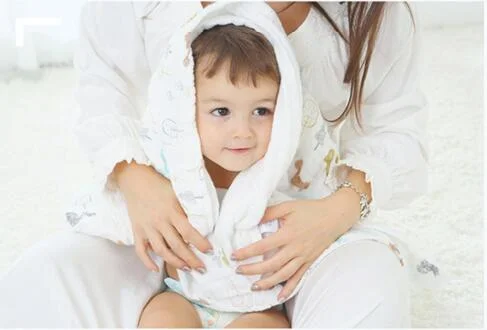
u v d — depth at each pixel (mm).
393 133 1266
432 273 1258
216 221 1129
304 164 1199
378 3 1179
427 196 1779
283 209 1123
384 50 1260
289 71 1077
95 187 1218
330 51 1239
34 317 1087
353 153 1268
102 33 1296
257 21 1093
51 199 1809
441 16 3061
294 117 1089
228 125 1090
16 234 1651
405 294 1077
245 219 1119
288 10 1204
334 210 1137
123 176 1165
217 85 1070
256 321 1124
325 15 1223
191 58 1090
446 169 1911
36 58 2666
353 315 1038
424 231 1631
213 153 1109
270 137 1104
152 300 1179
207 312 1164
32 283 1088
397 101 1271
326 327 1038
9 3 2609
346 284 1068
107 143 1186
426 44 2865
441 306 1411
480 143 2047
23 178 1923
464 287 1459
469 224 1660
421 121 1272
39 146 2117
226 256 1126
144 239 1138
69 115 2330
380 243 1139
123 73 1330
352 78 1232
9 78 2629
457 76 2518
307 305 1092
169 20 1262
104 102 1265
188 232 1110
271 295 1134
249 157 1107
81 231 1164
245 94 1069
